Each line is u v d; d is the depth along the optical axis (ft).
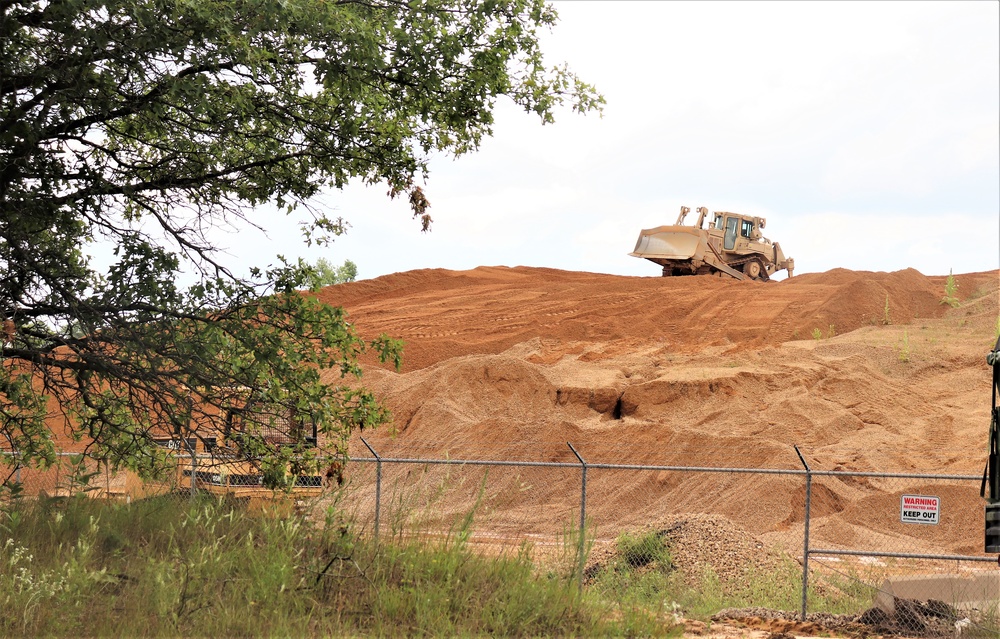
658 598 45.68
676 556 51.70
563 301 159.84
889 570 55.93
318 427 43.86
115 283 38.75
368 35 35.24
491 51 38.75
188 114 38.32
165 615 30.71
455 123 40.60
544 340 136.15
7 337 36.58
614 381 101.40
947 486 68.90
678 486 78.33
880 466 76.48
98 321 38.14
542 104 39.93
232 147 42.37
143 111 37.96
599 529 74.08
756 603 47.03
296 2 34.37
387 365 132.36
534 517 77.36
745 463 78.33
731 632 38.83
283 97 38.52
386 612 33.55
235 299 39.09
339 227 43.60
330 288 192.65
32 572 33.45
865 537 65.72
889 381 97.50
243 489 51.34
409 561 37.04
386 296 190.90
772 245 181.37
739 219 173.88
